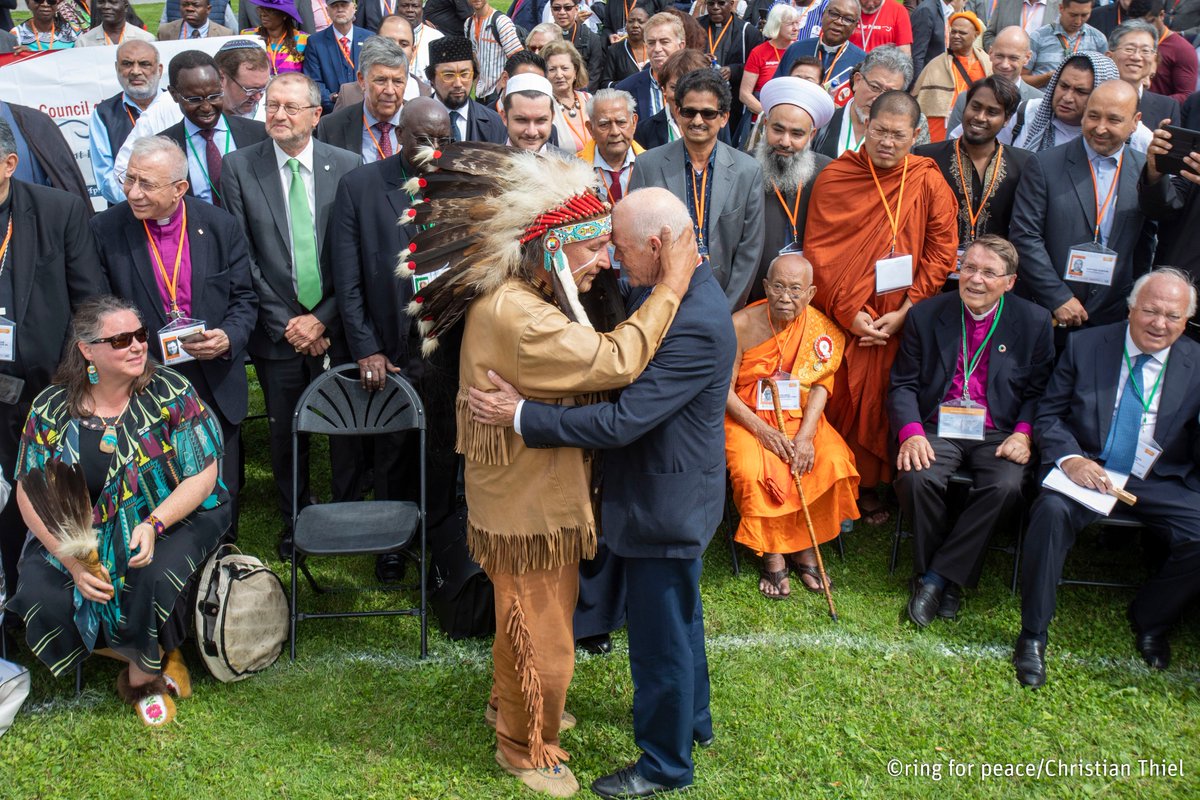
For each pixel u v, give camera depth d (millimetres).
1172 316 4199
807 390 4805
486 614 4176
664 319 2867
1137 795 3449
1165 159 4535
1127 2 7863
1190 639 4312
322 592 4555
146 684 3775
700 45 8008
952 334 4742
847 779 3479
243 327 4504
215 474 3975
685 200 4910
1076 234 4906
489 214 2924
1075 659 4180
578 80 6992
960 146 5250
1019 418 4656
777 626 4395
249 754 3578
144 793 3400
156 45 6746
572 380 2852
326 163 4719
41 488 3598
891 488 5547
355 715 3779
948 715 3826
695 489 3061
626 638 4250
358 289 4543
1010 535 5027
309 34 8711
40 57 6613
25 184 4117
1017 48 6465
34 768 3510
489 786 3424
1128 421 4344
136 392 3861
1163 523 4176
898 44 7980
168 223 4371
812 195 5129
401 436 4746
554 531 3072
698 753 3588
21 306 4090
